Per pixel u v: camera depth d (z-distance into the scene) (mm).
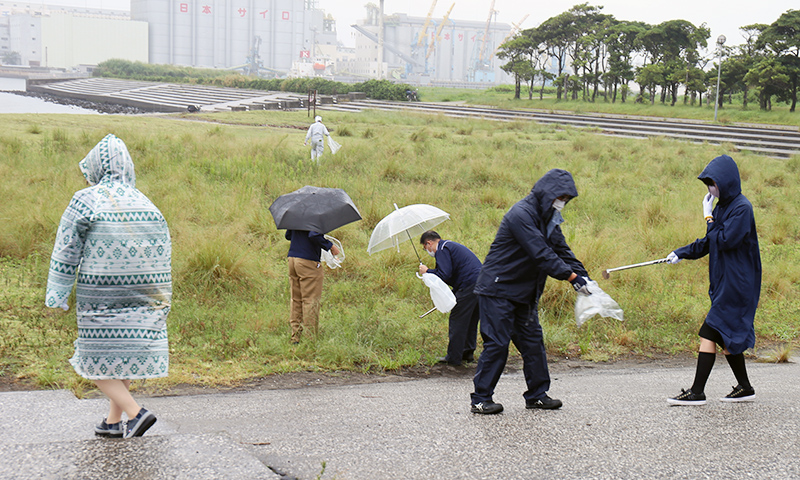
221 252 7781
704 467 3145
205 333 6215
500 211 12102
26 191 10195
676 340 7098
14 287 7047
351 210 6227
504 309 4098
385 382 5457
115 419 3391
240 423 3930
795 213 13836
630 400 4605
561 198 3932
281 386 5176
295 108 47062
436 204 12094
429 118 33594
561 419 3984
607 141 25141
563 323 7371
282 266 8727
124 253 3123
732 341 4242
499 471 3070
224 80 78750
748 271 4273
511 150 19938
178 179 12469
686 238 10508
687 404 4375
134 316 3176
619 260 9094
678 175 17578
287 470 3068
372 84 58406
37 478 2625
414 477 2982
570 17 64062
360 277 8531
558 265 3877
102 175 3234
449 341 6113
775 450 3400
